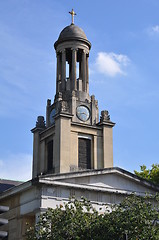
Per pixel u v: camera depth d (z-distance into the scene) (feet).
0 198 141.90
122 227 90.43
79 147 158.61
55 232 94.38
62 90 169.58
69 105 163.22
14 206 135.44
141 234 90.33
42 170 160.56
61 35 178.40
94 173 132.87
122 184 138.41
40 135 168.04
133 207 96.78
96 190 132.16
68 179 128.36
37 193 124.57
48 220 101.91
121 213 95.04
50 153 161.48
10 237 133.18
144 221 92.07
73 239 93.50
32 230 102.22
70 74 180.45
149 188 142.72
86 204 100.89
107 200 134.21
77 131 158.51
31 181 125.18
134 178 139.95
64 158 149.69
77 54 180.96
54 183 124.98
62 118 154.51
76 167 152.97
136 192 139.13
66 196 126.93
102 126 163.94
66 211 97.71
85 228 93.25
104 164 158.20
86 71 175.83
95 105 168.55
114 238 89.86
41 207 121.19
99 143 162.09
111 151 161.68
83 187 129.90
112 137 164.04
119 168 138.51
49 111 170.09
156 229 93.30
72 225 94.32
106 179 135.95
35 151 166.50
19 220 131.23
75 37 175.83
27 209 127.54
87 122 163.73
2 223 56.70
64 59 174.70
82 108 164.76
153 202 138.41
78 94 167.63
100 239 90.27
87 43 178.29
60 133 152.15
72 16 184.34
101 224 92.84
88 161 158.92
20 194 133.80
